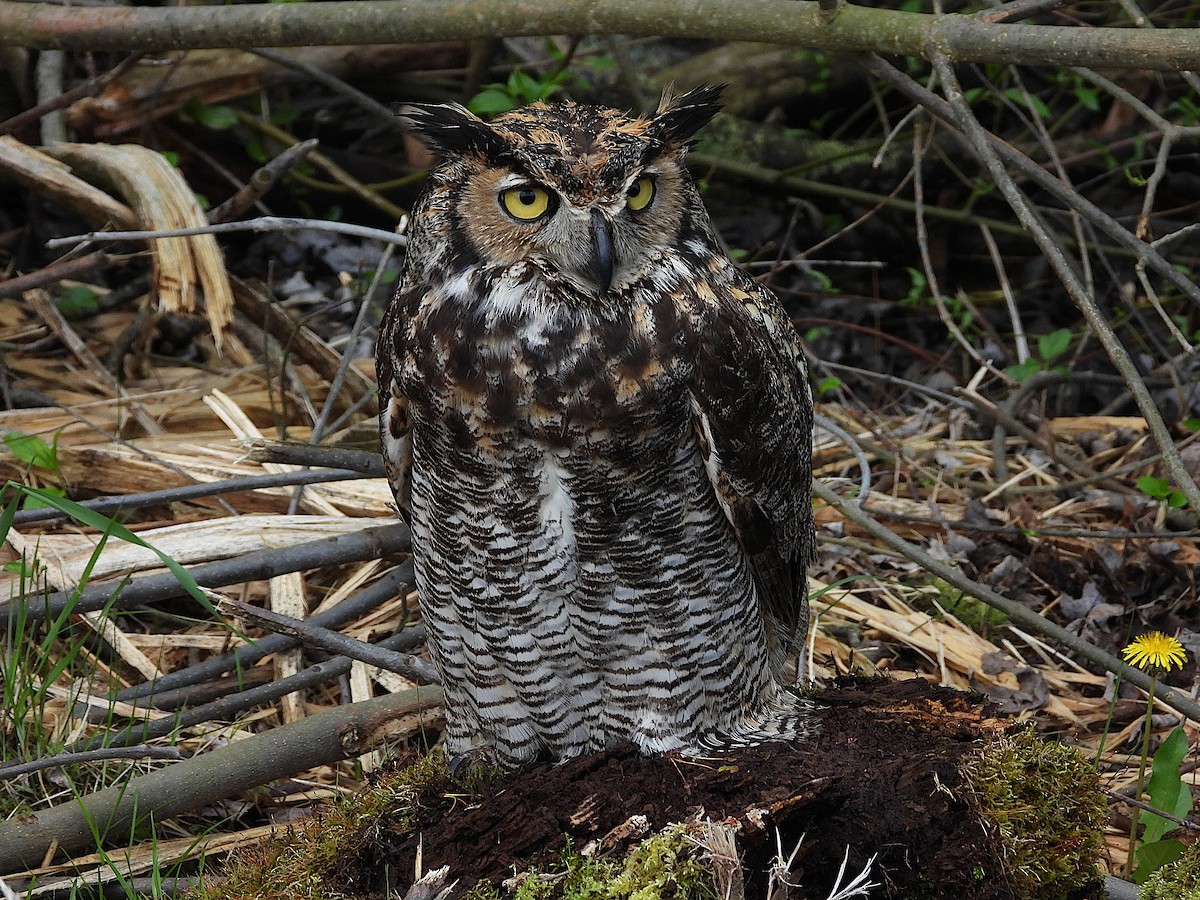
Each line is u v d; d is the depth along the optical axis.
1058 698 5.88
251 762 4.91
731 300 4.29
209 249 6.77
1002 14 5.32
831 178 10.09
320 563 5.79
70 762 4.41
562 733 4.60
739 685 4.56
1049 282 10.01
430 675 5.21
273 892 4.14
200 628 6.14
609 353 4.02
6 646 5.46
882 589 6.50
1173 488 6.48
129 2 8.90
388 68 9.32
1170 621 6.29
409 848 4.21
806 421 4.80
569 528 4.21
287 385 7.41
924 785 4.09
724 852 3.75
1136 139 9.20
